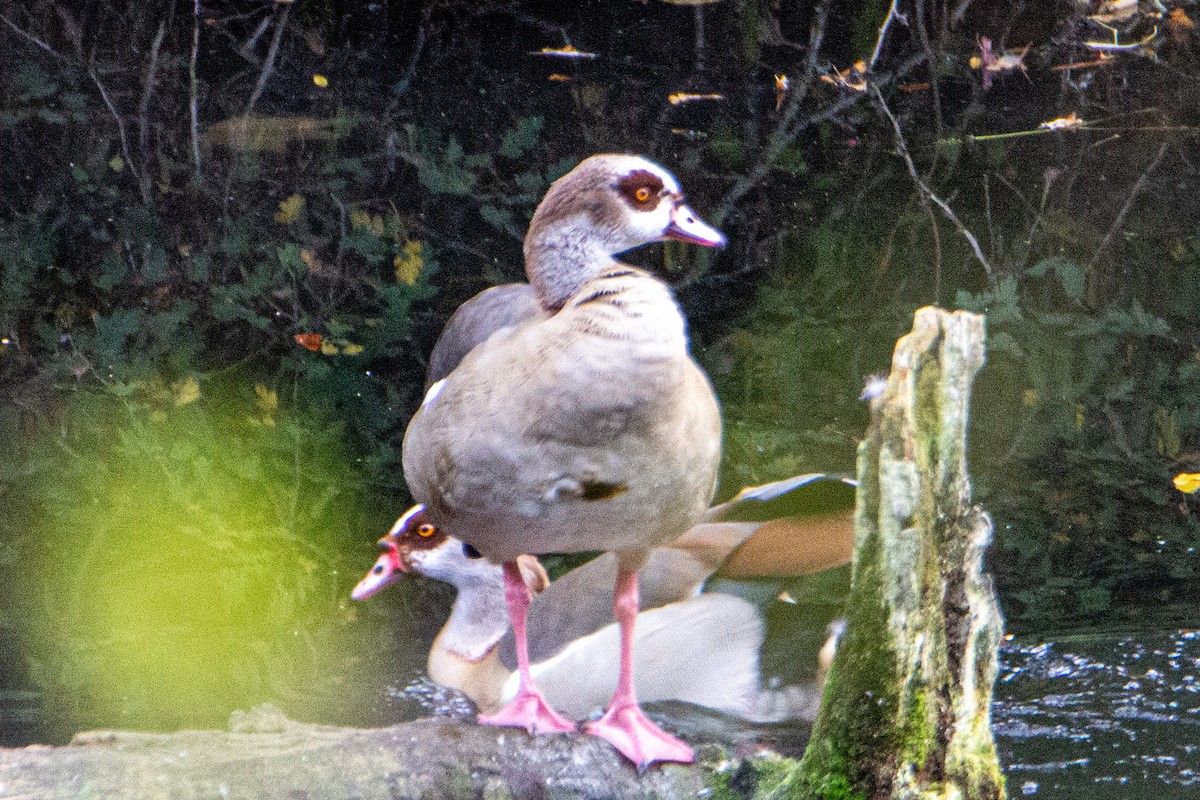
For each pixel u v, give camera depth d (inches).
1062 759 284.7
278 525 435.2
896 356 207.5
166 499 439.5
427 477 224.5
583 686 269.1
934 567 206.7
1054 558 429.7
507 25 589.6
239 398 497.7
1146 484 472.4
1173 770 278.4
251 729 226.5
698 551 258.4
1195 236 561.9
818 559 252.4
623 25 591.2
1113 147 580.7
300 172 560.4
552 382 205.3
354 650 365.7
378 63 587.2
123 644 361.1
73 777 203.2
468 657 334.0
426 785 214.1
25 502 443.8
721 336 542.6
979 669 211.2
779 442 479.8
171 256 540.7
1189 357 537.6
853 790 204.5
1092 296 555.5
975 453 494.0
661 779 222.1
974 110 577.0
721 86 587.2
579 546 225.5
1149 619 377.4
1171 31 567.2
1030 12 582.2
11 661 345.1
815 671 263.9
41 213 538.9
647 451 208.7
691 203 566.6
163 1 571.8
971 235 559.8
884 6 584.4
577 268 241.4
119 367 480.4
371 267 535.2
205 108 571.8
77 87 557.6
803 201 575.5
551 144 573.9
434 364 268.8
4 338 504.1
